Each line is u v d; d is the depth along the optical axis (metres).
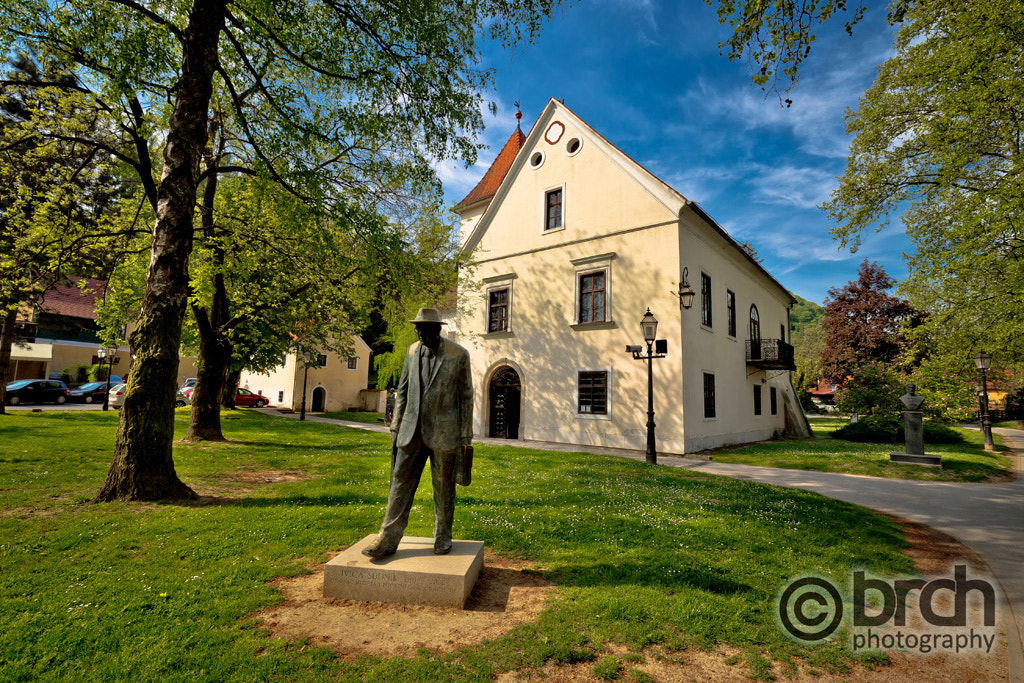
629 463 12.41
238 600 3.59
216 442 14.03
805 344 76.12
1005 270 12.57
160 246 7.17
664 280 16.31
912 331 18.39
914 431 14.19
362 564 3.77
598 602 3.64
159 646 2.89
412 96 9.47
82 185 12.30
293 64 9.92
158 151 13.37
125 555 4.50
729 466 13.09
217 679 2.60
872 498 9.00
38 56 8.17
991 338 15.48
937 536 6.32
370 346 46.88
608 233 17.95
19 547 4.54
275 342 19.95
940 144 13.13
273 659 2.80
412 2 8.57
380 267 11.71
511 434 20.39
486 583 4.10
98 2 7.06
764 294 25.86
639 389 16.47
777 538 5.62
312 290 15.90
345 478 8.86
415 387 4.06
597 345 17.75
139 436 6.73
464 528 5.64
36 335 34.59
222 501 6.81
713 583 4.12
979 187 14.74
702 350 17.52
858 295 43.88
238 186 14.65
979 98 10.38
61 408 24.94
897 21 8.00
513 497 7.52
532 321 19.84
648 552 4.89
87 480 7.59
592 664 2.88
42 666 2.65
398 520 4.02
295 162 9.50
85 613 3.29
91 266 13.50
